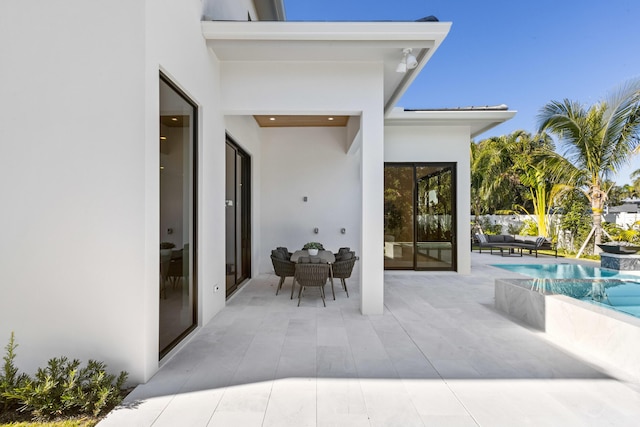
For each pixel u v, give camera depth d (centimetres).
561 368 261
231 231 517
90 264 238
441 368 261
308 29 353
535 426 188
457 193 714
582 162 930
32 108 239
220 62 412
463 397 218
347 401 213
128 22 237
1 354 238
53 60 240
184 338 319
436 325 369
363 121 415
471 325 370
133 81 237
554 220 1184
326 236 716
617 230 1009
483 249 1328
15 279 240
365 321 383
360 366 264
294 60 412
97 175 238
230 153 510
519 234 1329
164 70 269
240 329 352
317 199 717
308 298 495
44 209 240
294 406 207
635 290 454
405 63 380
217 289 411
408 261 724
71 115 238
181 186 321
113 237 237
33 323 239
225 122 454
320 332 344
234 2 484
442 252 725
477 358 280
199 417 196
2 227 240
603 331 278
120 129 237
